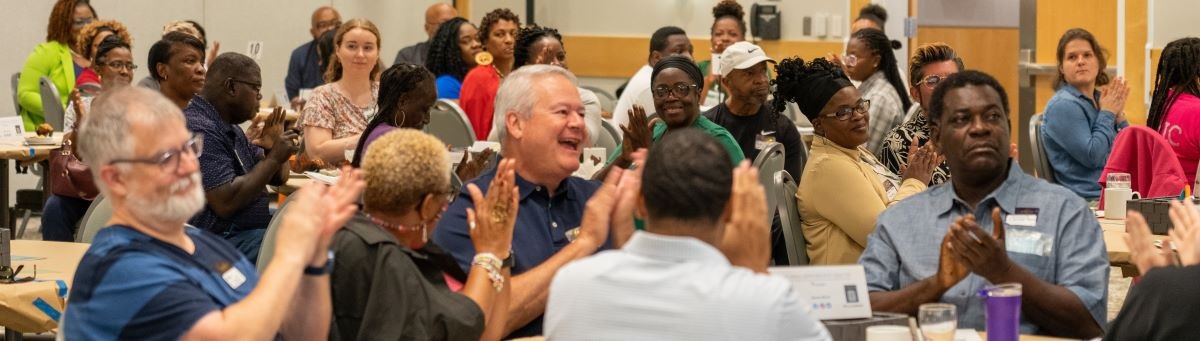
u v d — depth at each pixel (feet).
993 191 10.11
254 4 35.47
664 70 15.12
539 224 10.63
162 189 7.61
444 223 10.50
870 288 10.12
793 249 12.60
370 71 20.95
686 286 6.40
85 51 25.58
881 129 20.43
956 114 10.00
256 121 16.60
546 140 10.51
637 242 6.64
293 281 7.61
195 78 16.48
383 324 8.59
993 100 9.96
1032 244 9.78
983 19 35.78
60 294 10.88
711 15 38.55
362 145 15.01
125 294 7.38
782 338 6.34
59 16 26.76
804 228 12.74
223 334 7.31
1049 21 33.86
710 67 29.30
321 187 7.93
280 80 36.60
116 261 7.46
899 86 21.86
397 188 9.07
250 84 14.73
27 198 22.72
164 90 16.61
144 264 7.45
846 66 21.89
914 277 10.07
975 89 10.01
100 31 25.54
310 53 33.35
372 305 8.59
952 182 10.34
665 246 6.56
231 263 8.23
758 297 6.35
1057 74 19.79
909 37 35.83
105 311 7.38
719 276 6.44
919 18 35.86
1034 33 34.09
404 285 8.66
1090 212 9.96
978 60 35.96
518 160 10.71
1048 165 19.47
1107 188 14.57
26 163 22.39
